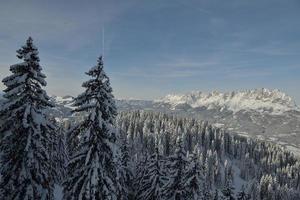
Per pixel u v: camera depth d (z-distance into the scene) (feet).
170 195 115.75
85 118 64.44
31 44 64.69
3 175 65.31
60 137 164.14
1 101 63.98
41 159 65.57
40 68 65.00
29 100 64.08
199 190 117.29
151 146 491.31
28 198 63.62
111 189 62.80
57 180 157.38
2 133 63.31
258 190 472.85
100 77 61.93
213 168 483.51
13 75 64.23
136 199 141.90
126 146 154.81
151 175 126.82
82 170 63.00
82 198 61.41
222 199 120.67
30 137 62.59
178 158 117.80
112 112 64.49
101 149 63.72
